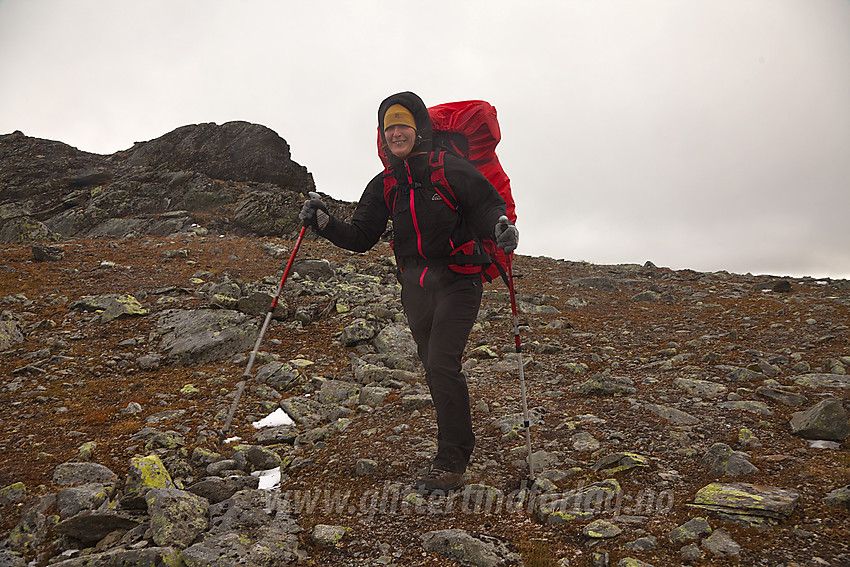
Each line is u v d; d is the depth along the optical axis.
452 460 3.54
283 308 9.45
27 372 7.24
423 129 3.49
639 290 13.55
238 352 8.05
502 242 3.15
